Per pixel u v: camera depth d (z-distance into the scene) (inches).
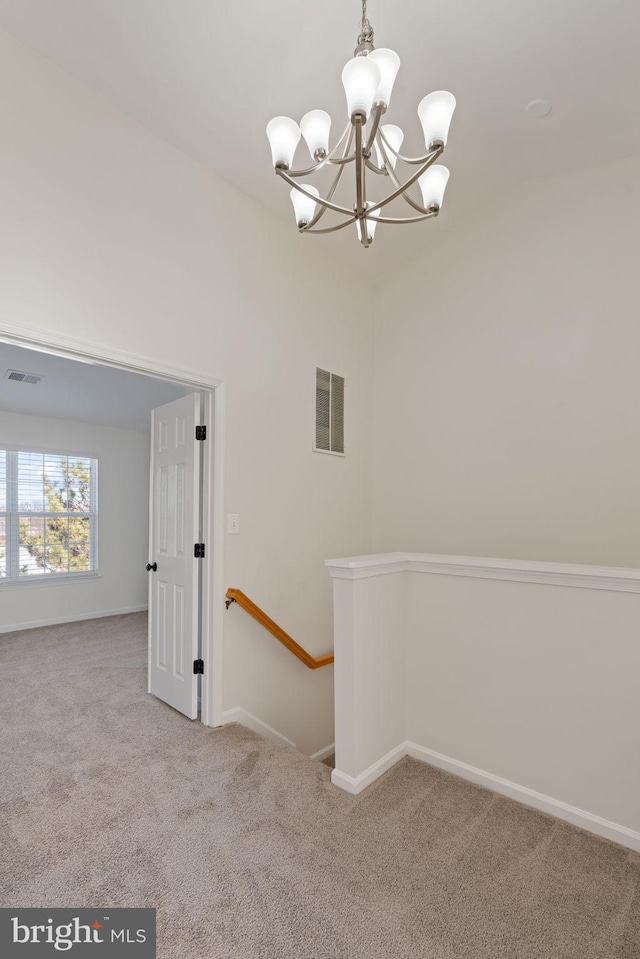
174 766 94.0
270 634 124.7
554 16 82.2
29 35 82.9
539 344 127.8
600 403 117.5
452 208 137.5
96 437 239.6
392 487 159.5
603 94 97.8
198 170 111.7
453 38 86.0
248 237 123.3
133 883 64.4
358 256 152.3
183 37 83.0
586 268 120.6
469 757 91.9
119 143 97.4
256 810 80.6
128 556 250.4
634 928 59.2
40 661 164.1
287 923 58.6
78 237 90.4
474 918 60.0
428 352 151.7
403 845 72.9
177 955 54.1
